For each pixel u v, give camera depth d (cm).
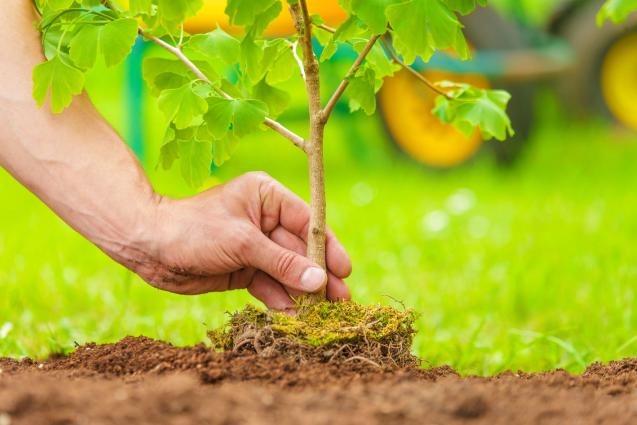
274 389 201
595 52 899
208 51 257
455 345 352
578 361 310
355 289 436
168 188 712
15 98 246
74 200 250
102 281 448
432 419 179
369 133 876
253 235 246
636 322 374
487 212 616
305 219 262
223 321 384
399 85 786
